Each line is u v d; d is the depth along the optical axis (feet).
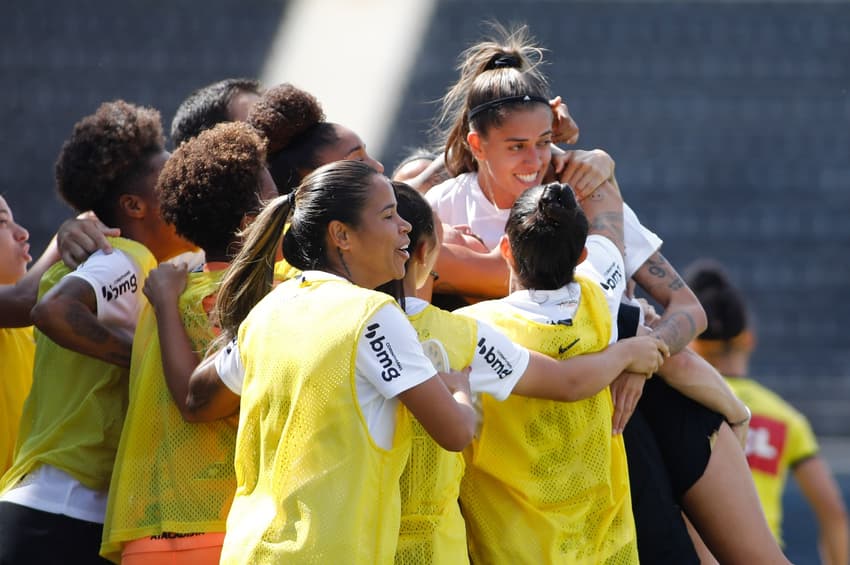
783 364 189.47
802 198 206.49
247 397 32.30
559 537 35.45
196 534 35.01
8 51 211.20
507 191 41.39
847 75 215.51
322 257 32.73
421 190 45.03
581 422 36.24
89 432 38.40
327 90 206.69
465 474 36.47
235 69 212.02
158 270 36.91
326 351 30.99
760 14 218.59
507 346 34.45
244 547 30.86
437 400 31.22
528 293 36.47
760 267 200.54
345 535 30.04
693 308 41.75
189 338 35.81
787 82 214.48
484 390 34.24
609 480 36.60
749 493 42.22
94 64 211.41
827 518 65.62
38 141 203.72
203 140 36.65
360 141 43.06
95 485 38.17
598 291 37.32
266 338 32.09
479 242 41.52
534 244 35.76
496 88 40.88
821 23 219.20
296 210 33.06
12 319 42.14
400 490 32.60
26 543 37.60
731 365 66.85
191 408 34.63
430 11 217.56
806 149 210.38
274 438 31.48
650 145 208.85
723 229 203.21
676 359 41.60
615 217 41.39
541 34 215.31
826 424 171.22
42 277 40.91
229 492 35.32
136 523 35.42
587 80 212.64
